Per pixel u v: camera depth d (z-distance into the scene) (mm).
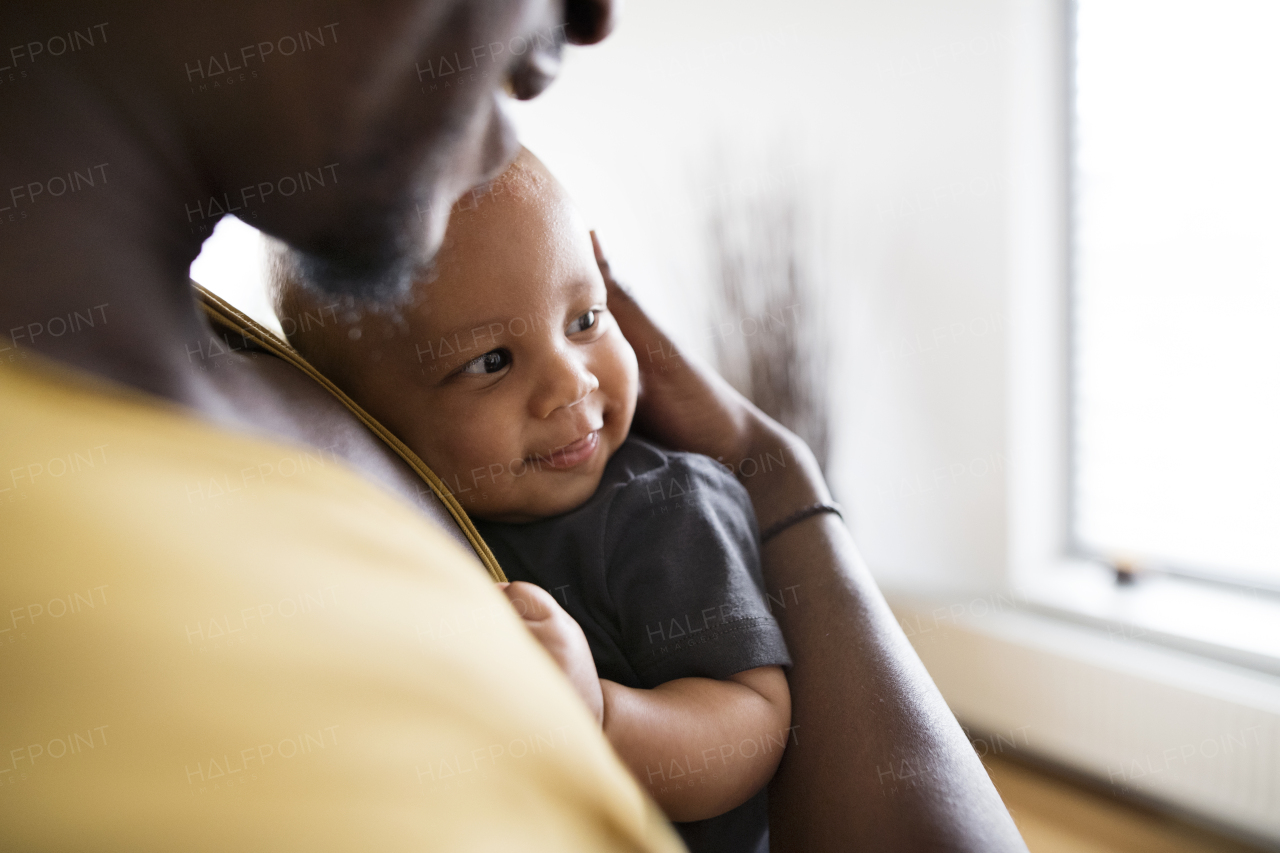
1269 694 1896
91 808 200
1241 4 1989
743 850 651
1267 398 2131
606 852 280
